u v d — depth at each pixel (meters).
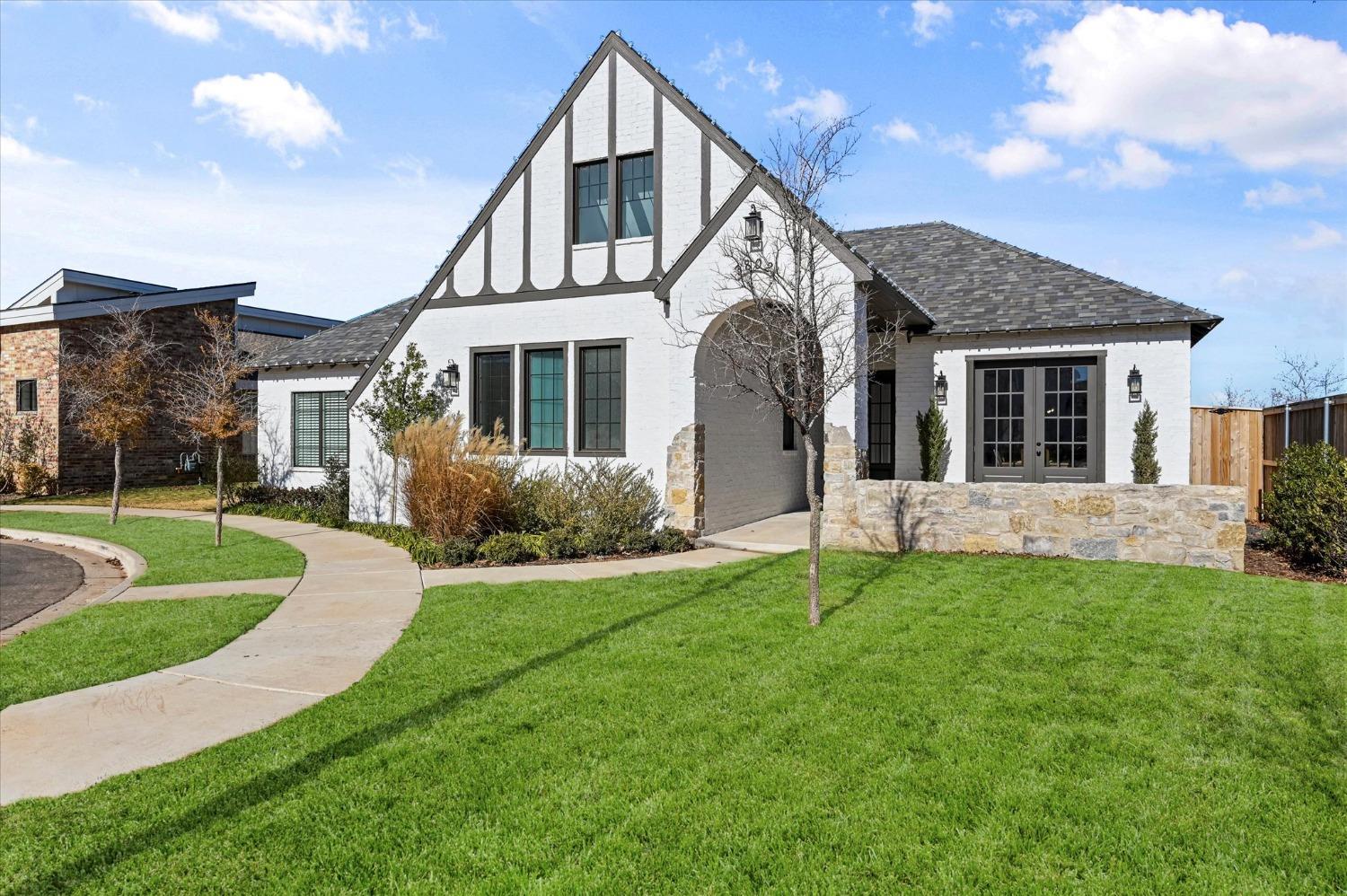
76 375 17.02
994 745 4.23
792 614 7.01
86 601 9.05
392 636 6.66
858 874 3.12
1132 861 3.20
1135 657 5.65
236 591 8.66
